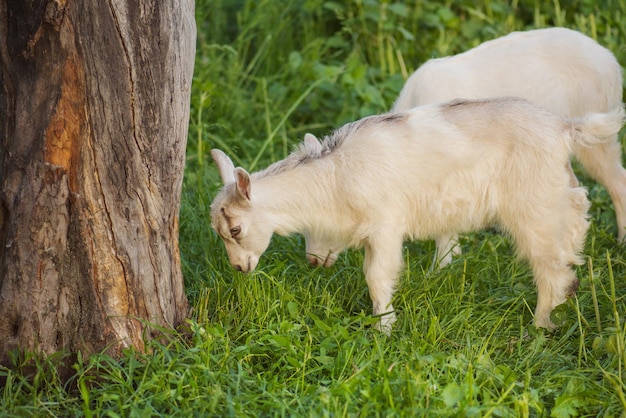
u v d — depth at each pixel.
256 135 10.34
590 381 6.07
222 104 10.31
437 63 7.97
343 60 11.65
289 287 7.02
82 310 6.02
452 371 6.05
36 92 5.66
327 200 6.68
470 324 6.76
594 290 6.57
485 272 7.56
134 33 5.69
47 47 5.57
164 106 5.96
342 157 6.66
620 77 8.23
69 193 5.80
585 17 11.38
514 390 5.92
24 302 5.93
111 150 5.84
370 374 5.87
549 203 6.61
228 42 11.66
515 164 6.59
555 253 6.70
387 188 6.60
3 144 5.79
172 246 6.40
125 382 5.84
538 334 6.58
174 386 5.91
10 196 5.80
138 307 6.18
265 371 6.18
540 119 6.61
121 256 6.02
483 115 6.65
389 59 10.96
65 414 5.75
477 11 11.48
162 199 6.16
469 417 5.38
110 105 5.75
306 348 6.14
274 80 11.18
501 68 7.90
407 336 6.50
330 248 7.08
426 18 11.30
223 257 7.61
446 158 6.61
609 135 6.69
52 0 5.42
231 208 6.53
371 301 7.23
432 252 7.99
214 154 6.86
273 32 11.51
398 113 6.79
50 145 5.70
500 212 6.76
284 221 6.74
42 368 5.98
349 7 11.48
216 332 6.28
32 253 5.85
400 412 5.38
